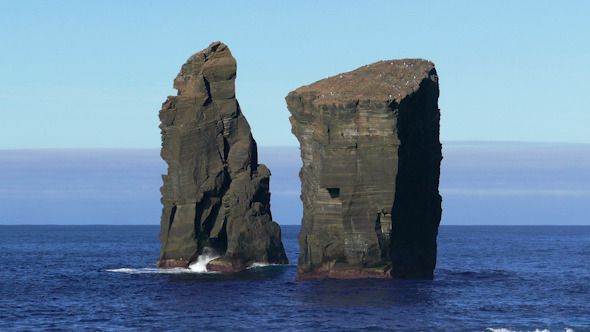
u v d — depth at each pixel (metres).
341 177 69.56
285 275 87.75
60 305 65.75
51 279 89.19
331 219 71.50
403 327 51.47
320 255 72.62
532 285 78.38
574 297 68.56
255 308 60.88
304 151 76.19
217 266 95.44
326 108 69.94
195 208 97.88
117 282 83.88
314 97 73.62
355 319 54.34
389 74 74.88
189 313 59.44
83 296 71.88
